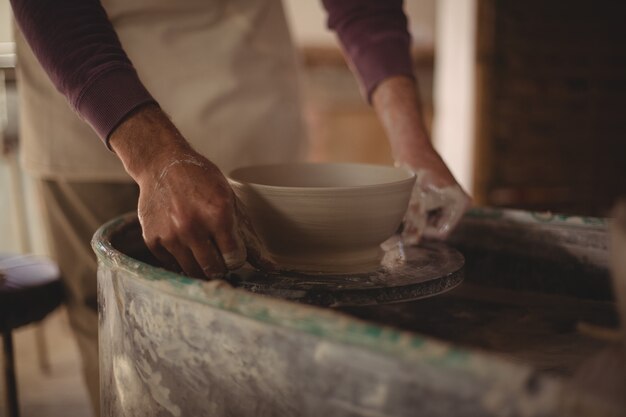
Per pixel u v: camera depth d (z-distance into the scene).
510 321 0.83
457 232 1.00
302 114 1.38
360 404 0.46
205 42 1.20
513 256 0.96
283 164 0.89
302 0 2.93
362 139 2.84
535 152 2.81
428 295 0.72
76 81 0.77
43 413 1.73
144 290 0.60
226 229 0.66
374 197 0.73
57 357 2.11
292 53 1.35
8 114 2.00
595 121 2.86
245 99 1.24
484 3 2.61
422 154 0.98
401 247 0.87
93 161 1.19
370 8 1.13
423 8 3.07
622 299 0.42
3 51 2.09
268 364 0.51
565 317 0.84
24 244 2.11
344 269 0.76
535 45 2.71
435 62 2.96
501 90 2.70
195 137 1.21
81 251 1.25
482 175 2.74
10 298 1.16
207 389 0.56
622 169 2.92
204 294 0.54
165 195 0.67
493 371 0.40
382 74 1.10
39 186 1.26
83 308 1.27
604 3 2.75
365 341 0.45
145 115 0.75
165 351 0.59
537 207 2.86
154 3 1.16
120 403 0.66
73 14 0.79
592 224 0.89
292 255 0.77
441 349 0.42
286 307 0.49
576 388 0.38
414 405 0.44
